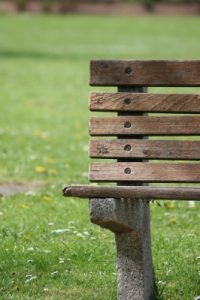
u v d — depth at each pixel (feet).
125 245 31.14
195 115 33.06
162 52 184.14
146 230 32.53
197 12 329.93
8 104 107.55
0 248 39.34
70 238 41.65
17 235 41.86
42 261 37.37
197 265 37.35
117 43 210.18
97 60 31.94
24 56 177.47
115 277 35.68
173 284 34.99
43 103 109.29
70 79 137.59
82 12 325.62
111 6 331.77
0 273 35.94
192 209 50.14
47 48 197.77
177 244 40.73
